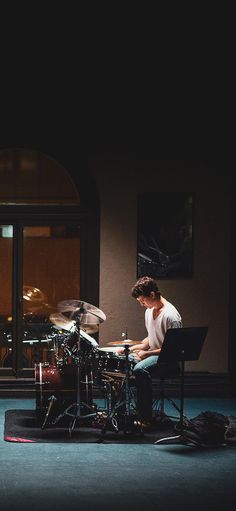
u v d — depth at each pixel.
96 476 5.39
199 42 8.32
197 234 8.41
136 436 6.55
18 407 7.75
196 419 6.64
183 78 8.33
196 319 8.42
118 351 6.80
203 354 8.43
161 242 8.38
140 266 8.37
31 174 8.37
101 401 8.12
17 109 8.25
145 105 8.32
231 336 8.42
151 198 8.36
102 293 8.37
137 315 8.38
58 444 6.26
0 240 8.41
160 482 5.27
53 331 8.40
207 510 4.72
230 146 8.39
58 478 5.32
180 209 8.38
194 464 5.74
